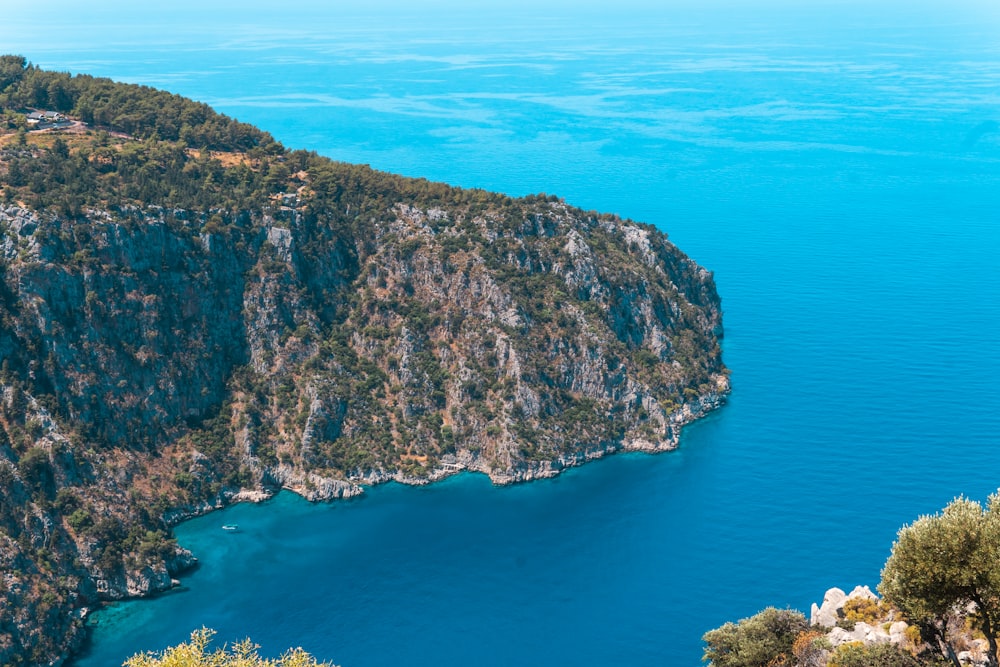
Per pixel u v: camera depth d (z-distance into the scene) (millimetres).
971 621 91938
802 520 192250
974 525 87688
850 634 102188
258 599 175375
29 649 158625
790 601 169000
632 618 167375
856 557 179500
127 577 176125
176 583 179125
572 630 165375
